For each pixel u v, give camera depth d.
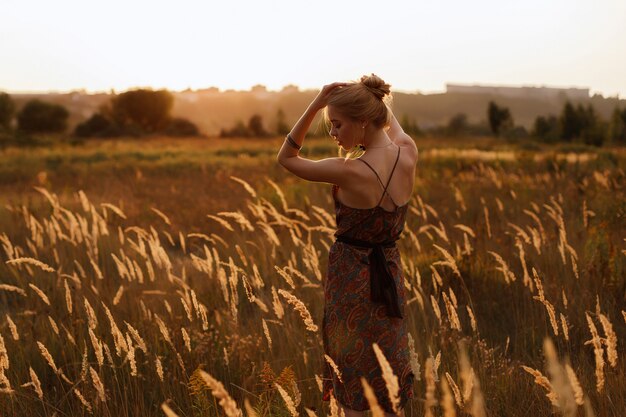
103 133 78.00
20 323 4.93
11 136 53.66
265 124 147.50
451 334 4.63
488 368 4.03
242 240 7.49
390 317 2.97
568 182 12.37
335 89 2.98
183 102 151.88
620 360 4.14
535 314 5.12
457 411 3.44
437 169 18.42
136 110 101.12
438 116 186.12
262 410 3.34
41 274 6.34
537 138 75.88
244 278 3.89
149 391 3.97
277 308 3.49
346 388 2.97
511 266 6.18
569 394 2.06
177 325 4.55
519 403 3.62
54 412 3.60
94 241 5.62
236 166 23.64
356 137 2.96
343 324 2.98
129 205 11.75
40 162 27.39
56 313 5.16
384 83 2.99
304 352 4.09
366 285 2.96
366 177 2.91
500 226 8.38
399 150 3.10
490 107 93.81
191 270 6.81
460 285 5.79
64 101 156.88
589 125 73.06
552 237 6.90
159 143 60.00
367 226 2.96
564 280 5.64
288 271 6.02
